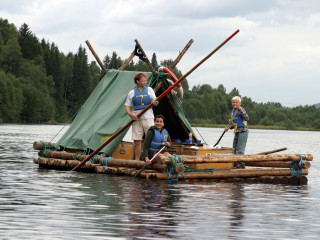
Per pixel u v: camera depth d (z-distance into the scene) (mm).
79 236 12047
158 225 13305
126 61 28344
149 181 21328
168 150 24797
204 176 22422
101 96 27719
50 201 16312
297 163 24203
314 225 13992
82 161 24016
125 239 11906
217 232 12805
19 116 195125
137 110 23688
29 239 11734
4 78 185250
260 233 12891
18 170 25062
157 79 26359
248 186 21578
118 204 16016
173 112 26922
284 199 18312
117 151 24750
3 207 15164
